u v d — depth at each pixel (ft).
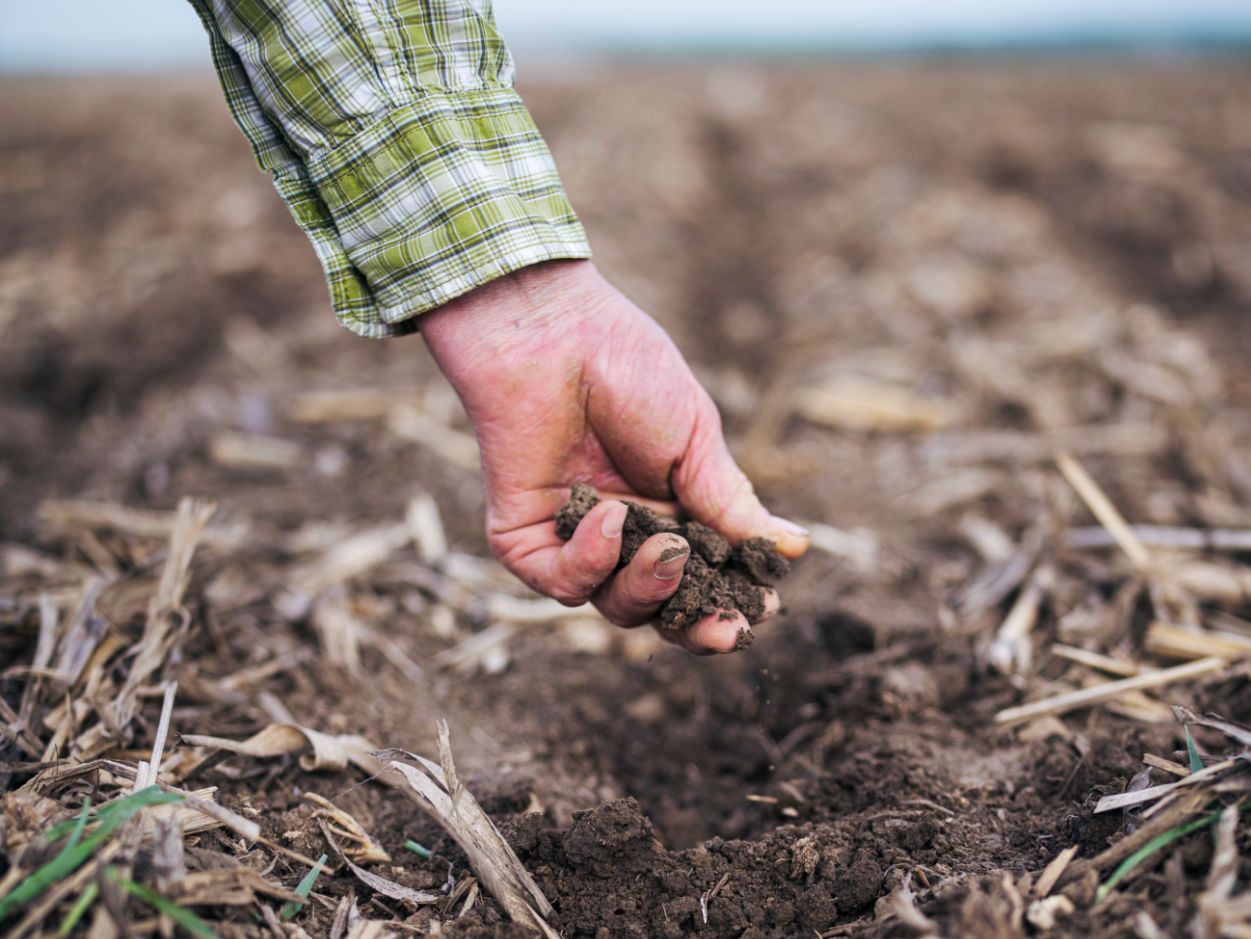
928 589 3.17
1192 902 1.88
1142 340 5.08
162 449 4.17
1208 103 10.77
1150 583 3.00
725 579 2.23
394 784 2.41
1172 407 4.30
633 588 2.12
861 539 3.46
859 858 2.17
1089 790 2.22
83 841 1.92
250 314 5.74
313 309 5.70
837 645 2.98
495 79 2.18
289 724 2.41
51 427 4.69
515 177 2.16
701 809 2.59
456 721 2.75
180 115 10.62
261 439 4.27
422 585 3.28
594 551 2.08
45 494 3.89
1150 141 8.92
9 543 3.39
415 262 2.12
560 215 2.19
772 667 2.93
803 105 11.60
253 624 2.89
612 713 2.85
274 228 6.85
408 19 2.09
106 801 2.10
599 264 6.08
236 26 2.08
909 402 4.61
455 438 4.28
